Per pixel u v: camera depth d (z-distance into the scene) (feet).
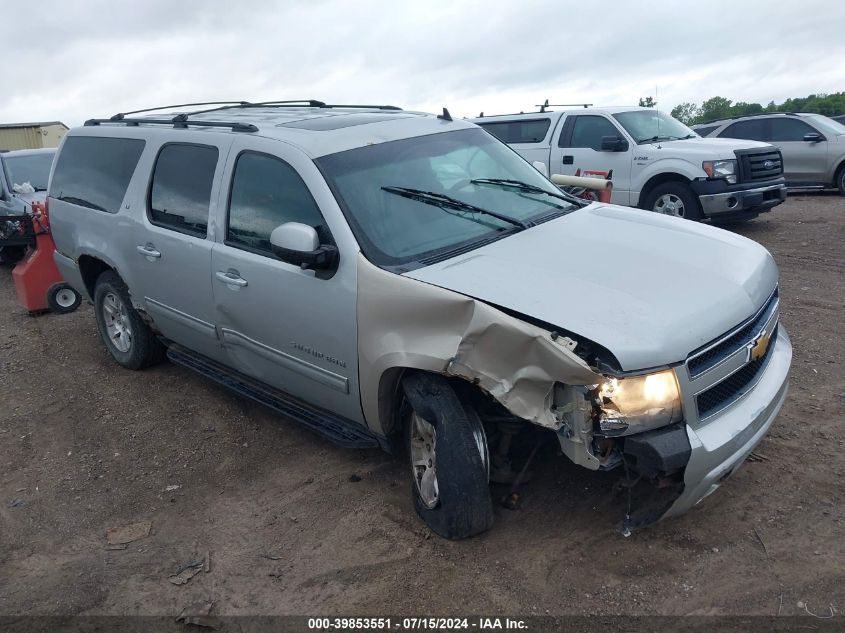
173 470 15.47
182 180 16.62
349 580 11.51
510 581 11.12
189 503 14.17
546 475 13.58
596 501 12.76
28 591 11.89
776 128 48.37
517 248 12.80
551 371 10.16
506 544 11.93
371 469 14.71
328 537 12.63
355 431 13.92
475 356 10.82
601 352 10.14
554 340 10.14
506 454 12.37
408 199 13.66
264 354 14.94
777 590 10.52
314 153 13.92
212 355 17.16
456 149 15.70
